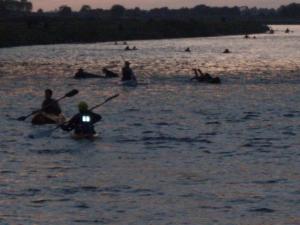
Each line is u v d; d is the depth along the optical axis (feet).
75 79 253.03
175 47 553.64
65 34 654.94
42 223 73.00
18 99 188.03
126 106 174.40
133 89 217.36
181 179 92.43
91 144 118.42
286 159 106.01
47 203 80.43
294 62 361.51
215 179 92.38
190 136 127.44
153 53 453.99
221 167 100.01
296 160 105.19
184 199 82.38
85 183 90.07
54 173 96.02
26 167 99.86
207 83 237.86
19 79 252.21
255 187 87.92
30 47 530.27
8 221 73.61
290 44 636.48
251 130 135.03
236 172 96.58
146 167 100.07
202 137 126.41
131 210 77.87
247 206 79.41
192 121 147.33
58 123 138.41
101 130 133.39
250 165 101.40
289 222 73.92
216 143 120.16
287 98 192.24
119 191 86.07
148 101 185.37
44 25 650.84
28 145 117.19
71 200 81.87
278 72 290.97
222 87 223.92
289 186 88.38
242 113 160.86
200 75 250.57
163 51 482.69
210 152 111.86
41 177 93.45
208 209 78.33
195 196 83.61
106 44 606.96
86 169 98.58
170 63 352.90
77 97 195.21
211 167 100.07
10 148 114.62
